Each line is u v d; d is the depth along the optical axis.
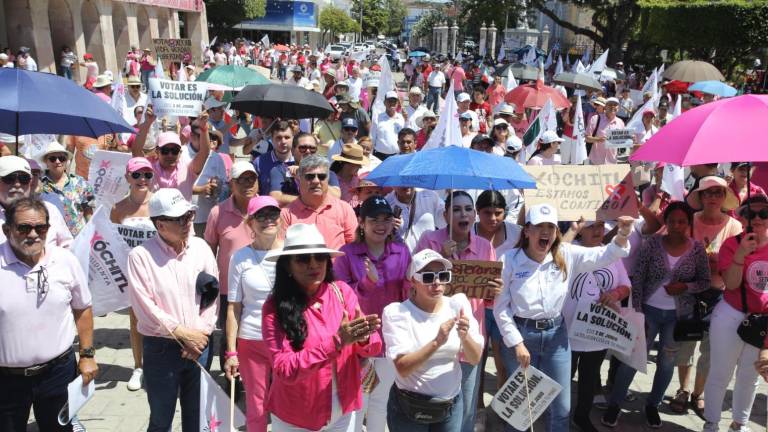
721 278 5.50
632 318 5.13
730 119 4.51
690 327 5.22
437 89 23.92
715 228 5.78
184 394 4.42
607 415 5.43
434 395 3.86
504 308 4.54
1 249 3.87
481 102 16.09
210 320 4.39
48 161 6.50
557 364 4.53
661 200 7.00
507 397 4.50
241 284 4.52
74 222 6.54
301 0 72.94
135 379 5.76
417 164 4.56
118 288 5.22
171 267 4.28
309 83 15.90
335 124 10.46
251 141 8.53
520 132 12.78
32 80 4.61
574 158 8.98
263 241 4.54
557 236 4.51
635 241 5.60
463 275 4.35
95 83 11.83
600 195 5.11
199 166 6.95
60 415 4.02
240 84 10.27
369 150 8.30
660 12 30.36
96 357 6.36
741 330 4.86
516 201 7.25
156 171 6.81
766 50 29.86
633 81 27.62
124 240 5.62
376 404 4.54
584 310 5.11
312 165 5.09
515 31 52.50
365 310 4.50
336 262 4.55
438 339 3.60
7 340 3.83
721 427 5.52
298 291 3.45
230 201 5.44
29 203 3.78
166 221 4.17
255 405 4.45
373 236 4.45
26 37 26.94
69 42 29.86
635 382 6.28
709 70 17.91
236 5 53.47
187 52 13.09
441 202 6.27
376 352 3.60
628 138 9.62
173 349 4.25
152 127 9.34
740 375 5.04
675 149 4.57
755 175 6.57
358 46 64.25
